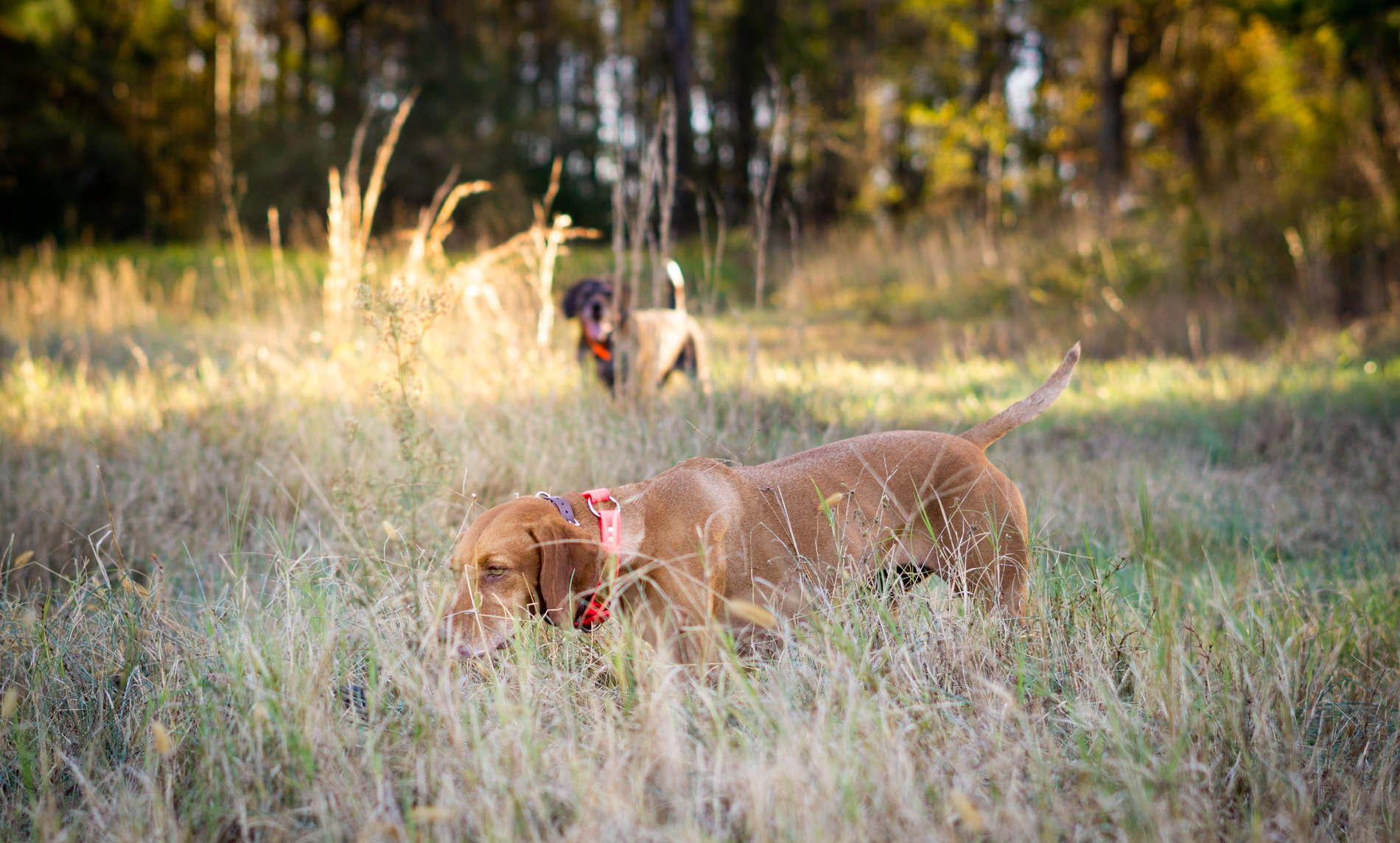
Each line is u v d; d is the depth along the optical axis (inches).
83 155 817.5
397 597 115.6
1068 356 135.7
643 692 96.4
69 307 418.3
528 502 113.4
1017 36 993.5
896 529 126.9
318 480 180.4
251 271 532.4
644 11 1233.4
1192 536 179.9
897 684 101.4
